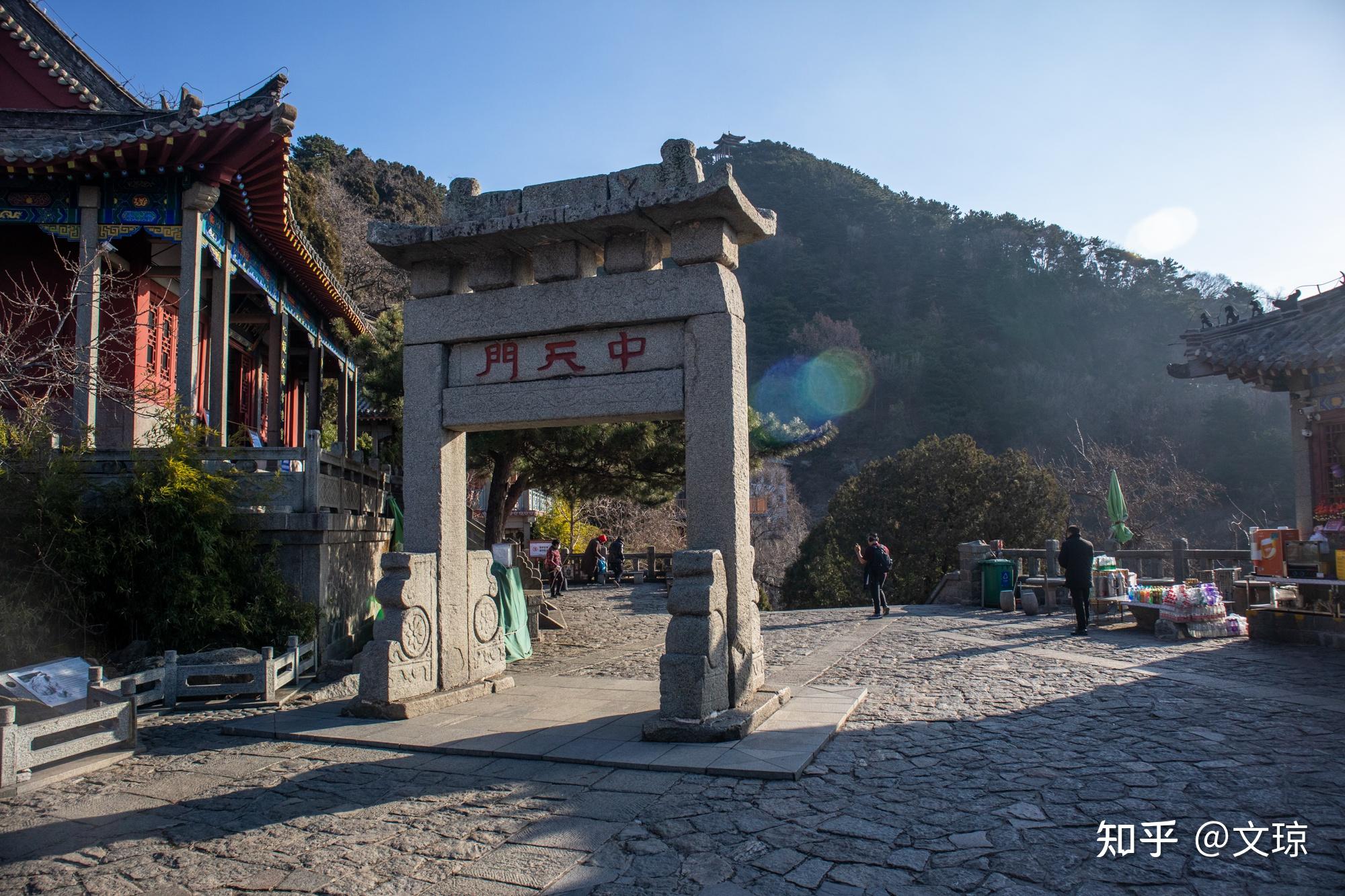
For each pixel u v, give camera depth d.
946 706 8.38
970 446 26.95
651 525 40.41
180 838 5.22
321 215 35.03
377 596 8.40
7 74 15.99
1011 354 67.31
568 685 9.97
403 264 9.11
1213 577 15.76
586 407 8.27
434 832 5.20
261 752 7.16
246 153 13.35
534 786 6.04
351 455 13.05
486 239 8.41
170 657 8.75
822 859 4.64
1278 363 12.43
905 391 66.19
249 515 10.70
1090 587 13.80
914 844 4.82
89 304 13.01
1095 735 7.11
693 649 7.23
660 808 5.52
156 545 10.06
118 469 10.66
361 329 22.64
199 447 11.04
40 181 13.56
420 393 8.94
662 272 8.05
